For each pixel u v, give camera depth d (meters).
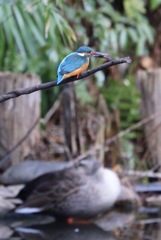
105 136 12.09
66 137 11.50
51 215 10.23
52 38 11.92
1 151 11.30
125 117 13.03
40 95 12.52
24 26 11.66
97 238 9.30
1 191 10.57
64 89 11.41
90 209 10.12
